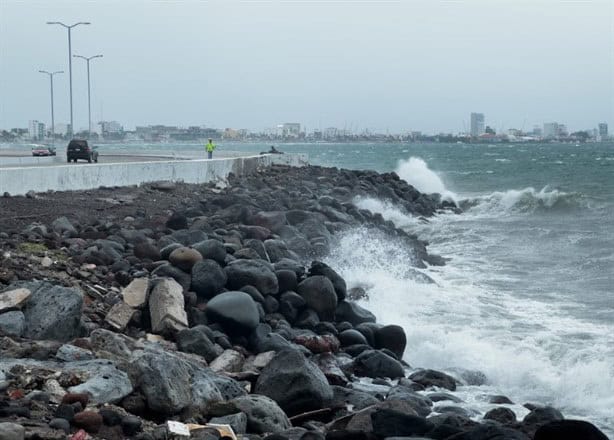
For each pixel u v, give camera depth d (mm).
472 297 21688
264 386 10984
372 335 16188
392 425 8984
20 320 11562
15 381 9406
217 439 8500
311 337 14789
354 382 13375
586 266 27219
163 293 14148
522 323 18656
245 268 16453
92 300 14453
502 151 181625
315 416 10883
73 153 54938
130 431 8742
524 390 14414
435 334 17234
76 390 9234
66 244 18422
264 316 15922
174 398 9477
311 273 17703
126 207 27109
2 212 22219
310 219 27953
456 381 14547
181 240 20500
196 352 13031
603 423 12555
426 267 27141
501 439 8484
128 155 72188
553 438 7879
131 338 13156
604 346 16391
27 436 7980
